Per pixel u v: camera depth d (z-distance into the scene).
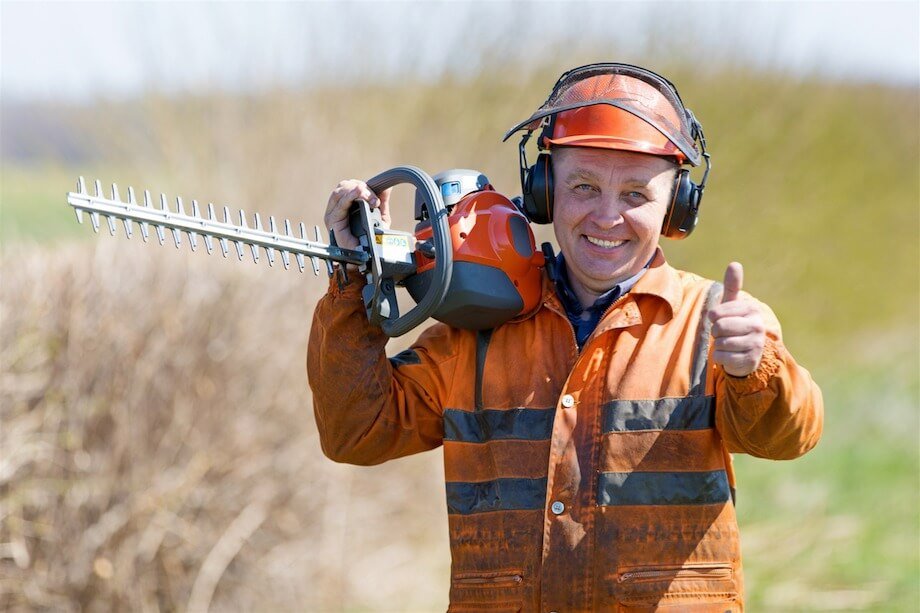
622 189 6.23
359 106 17.41
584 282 6.52
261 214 16.27
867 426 22.55
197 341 13.17
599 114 6.23
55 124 18.39
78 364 12.56
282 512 14.00
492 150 17.81
